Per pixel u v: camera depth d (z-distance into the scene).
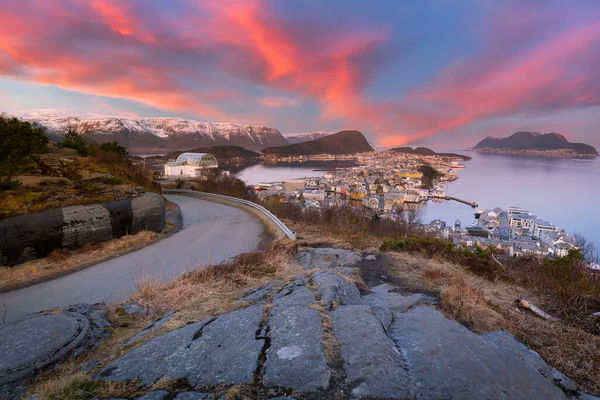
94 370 3.20
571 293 5.23
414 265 7.17
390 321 3.62
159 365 2.80
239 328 3.38
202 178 42.25
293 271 6.92
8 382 3.34
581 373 2.94
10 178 10.61
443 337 3.13
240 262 7.42
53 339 4.18
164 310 4.99
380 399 2.19
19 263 8.91
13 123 10.25
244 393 2.29
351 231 12.52
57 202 10.66
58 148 18.34
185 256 10.55
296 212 20.05
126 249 11.25
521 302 4.80
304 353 2.75
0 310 6.49
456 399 2.21
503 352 2.92
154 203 13.68
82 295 7.27
